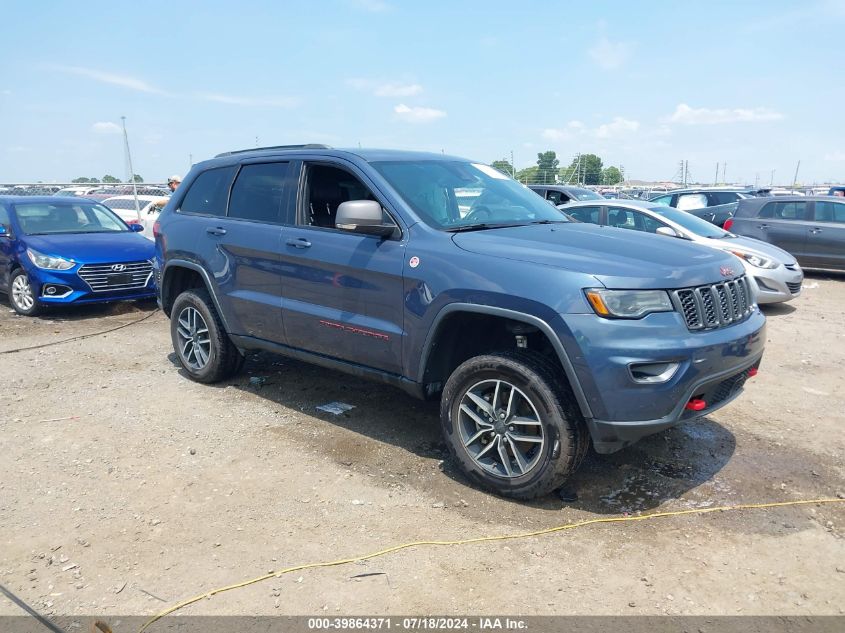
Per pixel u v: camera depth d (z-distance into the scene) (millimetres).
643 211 9836
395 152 4883
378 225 4078
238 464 4230
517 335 3805
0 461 4273
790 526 3502
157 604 2885
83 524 3525
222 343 5551
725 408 5312
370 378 4449
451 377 3910
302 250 4617
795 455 4402
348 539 3377
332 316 4477
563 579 3037
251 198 5227
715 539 3377
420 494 3848
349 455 4367
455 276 3793
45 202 9812
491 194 4805
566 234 4105
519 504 3732
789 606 2852
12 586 3014
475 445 3943
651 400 3354
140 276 9117
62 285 8594
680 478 4055
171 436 4672
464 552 3260
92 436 4672
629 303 3365
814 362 6684
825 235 12352
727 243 9352
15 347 7184
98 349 7066
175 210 5902
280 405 5273
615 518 3576
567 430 3502
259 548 3299
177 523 3531
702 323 3527
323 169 4809
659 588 2973
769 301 9336
